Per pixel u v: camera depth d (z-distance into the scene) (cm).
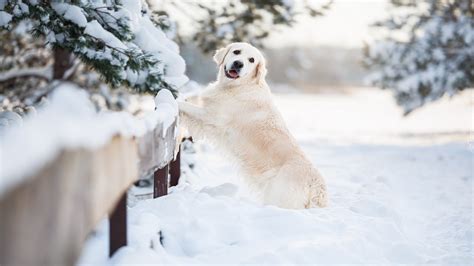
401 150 1169
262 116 520
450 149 1176
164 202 392
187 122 524
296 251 324
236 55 531
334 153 1109
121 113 264
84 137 184
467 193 705
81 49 473
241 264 304
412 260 373
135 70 489
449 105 3841
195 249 330
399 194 686
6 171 131
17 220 137
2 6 458
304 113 2750
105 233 301
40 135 154
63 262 167
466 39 1407
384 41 1598
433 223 537
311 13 979
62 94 191
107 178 217
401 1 1559
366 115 2758
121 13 486
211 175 707
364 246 361
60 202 164
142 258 279
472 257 390
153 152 316
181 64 539
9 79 899
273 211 388
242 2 979
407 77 1557
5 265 133
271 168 494
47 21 459
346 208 485
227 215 378
